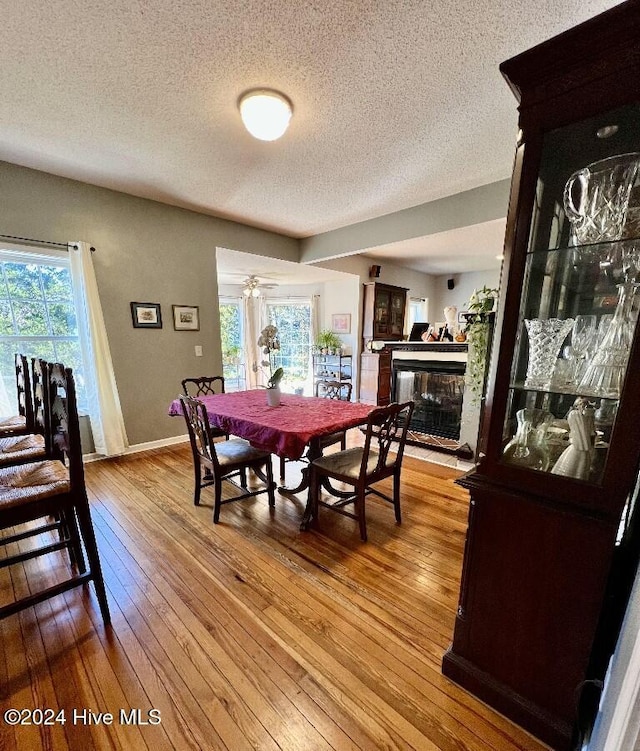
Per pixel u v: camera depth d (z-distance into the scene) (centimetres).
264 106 179
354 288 579
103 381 312
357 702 113
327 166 260
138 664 125
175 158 248
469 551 113
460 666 117
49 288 298
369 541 200
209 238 379
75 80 168
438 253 506
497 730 105
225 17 133
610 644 96
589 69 81
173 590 161
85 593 159
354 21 136
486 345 291
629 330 86
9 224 261
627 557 92
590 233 97
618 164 90
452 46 149
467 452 311
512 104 188
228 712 109
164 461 321
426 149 236
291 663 126
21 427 227
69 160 253
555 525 95
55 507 133
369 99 184
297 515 230
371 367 566
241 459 223
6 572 173
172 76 166
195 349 381
